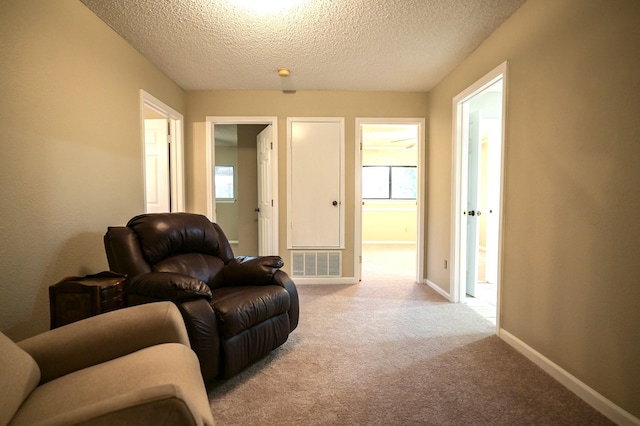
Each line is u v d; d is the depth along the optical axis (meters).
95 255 2.20
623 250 1.47
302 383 1.83
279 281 2.29
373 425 1.49
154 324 1.23
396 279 4.21
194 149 3.88
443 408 1.61
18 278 1.62
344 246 4.02
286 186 3.96
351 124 3.93
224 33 2.48
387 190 7.88
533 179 2.06
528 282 2.12
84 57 2.09
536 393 1.73
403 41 2.62
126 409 0.71
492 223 4.03
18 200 1.61
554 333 1.89
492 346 2.29
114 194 2.42
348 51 2.81
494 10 2.20
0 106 1.51
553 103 1.89
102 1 2.05
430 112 3.85
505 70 2.32
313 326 2.65
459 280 3.27
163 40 2.58
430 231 3.88
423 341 2.37
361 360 2.09
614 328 1.52
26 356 0.99
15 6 1.57
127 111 2.60
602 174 1.58
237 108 3.87
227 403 1.65
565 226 1.81
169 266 2.09
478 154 3.35
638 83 1.40
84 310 1.57
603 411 1.56
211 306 1.75
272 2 2.08
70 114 1.96
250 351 1.91
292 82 3.60
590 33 1.64
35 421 0.83
